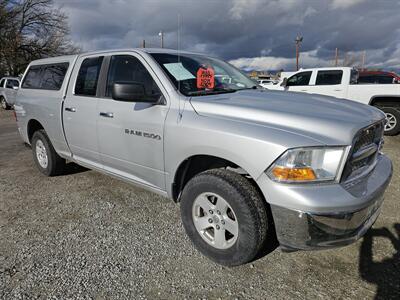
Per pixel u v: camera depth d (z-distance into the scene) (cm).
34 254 272
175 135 264
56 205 370
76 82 383
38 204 374
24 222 330
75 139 385
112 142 329
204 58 368
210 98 276
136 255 271
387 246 281
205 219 262
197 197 260
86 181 448
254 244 229
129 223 327
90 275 246
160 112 279
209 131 241
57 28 3022
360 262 260
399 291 226
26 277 243
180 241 293
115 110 319
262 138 216
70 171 491
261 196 233
